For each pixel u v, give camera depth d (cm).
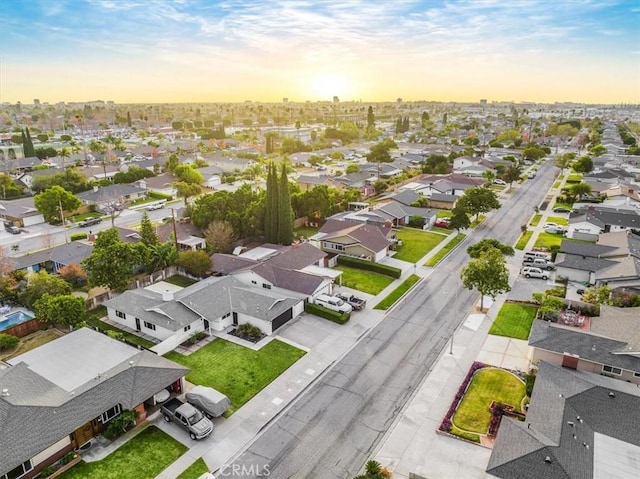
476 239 7175
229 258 5700
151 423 3083
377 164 12988
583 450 2509
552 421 2742
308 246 5941
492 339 4125
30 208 8312
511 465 2389
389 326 4403
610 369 3353
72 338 3744
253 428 3030
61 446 2756
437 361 3794
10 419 2645
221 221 6538
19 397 2870
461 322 4456
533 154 14900
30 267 5669
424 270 5872
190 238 6475
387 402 3288
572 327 3906
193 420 2964
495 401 3253
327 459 2759
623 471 2372
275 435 2964
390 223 7156
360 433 2981
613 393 2984
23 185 10519
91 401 2930
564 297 4822
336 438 2934
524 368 3662
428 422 3078
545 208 9000
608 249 5706
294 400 3316
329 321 4500
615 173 10875
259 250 6038
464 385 3441
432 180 10969
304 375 3612
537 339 3628
